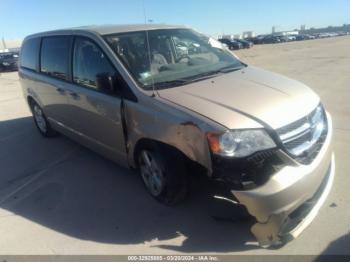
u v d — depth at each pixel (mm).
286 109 2791
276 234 2539
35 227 3426
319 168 2760
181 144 2916
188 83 3393
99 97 3785
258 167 2551
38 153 5410
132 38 3902
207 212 3355
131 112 3369
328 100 7301
